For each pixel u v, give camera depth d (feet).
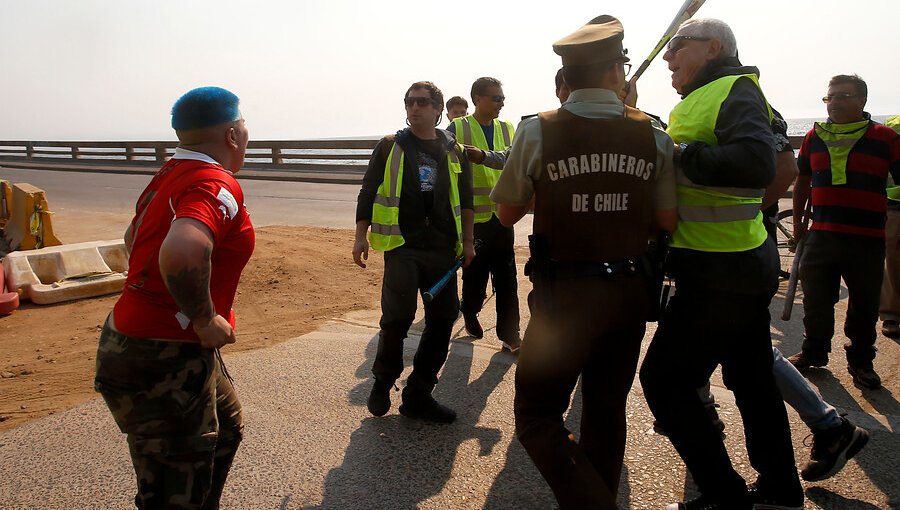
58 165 87.76
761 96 7.11
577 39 6.75
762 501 8.00
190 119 6.45
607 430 7.37
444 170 10.56
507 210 7.38
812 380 12.07
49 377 13.26
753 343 7.67
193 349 6.34
